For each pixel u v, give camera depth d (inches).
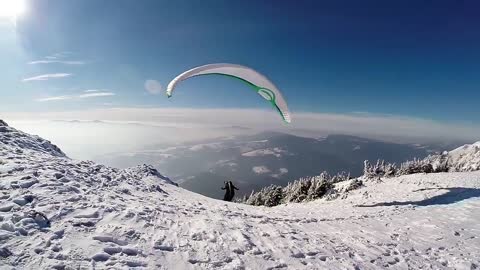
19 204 279.9
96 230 267.6
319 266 308.3
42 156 503.8
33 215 257.1
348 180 1216.8
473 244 433.4
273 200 1390.3
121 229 279.9
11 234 228.7
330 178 1334.9
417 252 393.1
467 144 1461.6
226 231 351.3
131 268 228.4
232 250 300.0
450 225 509.0
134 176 606.9
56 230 249.8
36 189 321.4
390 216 571.2
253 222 434.3
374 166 1270.9
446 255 390.0
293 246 348.5
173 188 677.9
